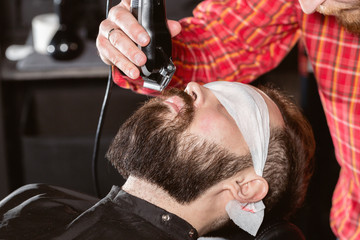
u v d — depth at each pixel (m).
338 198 1.51
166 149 1.06
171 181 1.07
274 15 1.36
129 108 2.60
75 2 2.42
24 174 2.36
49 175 2.36
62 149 2.32
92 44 2.42
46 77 2.26
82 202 1.20
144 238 1.04
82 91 2.58
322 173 2.52
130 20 1.07
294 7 1.34
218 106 1.12
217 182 1.09
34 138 2.31
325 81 1.36
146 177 1.08
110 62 1.15
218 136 1.08
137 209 1.08
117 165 1.12
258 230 1.13
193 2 2.64
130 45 1.06
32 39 2.57
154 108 1.10
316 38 1.33
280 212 1.21
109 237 1.04
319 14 1.30
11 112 2.48
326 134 2.54
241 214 1.13
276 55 1.44
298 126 1.22
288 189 1.20
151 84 1.11
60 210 1.14
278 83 2.82
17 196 1.19
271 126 1.17
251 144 1.11
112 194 1.11
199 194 1.09
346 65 1.31
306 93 2.53
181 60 1.33
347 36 1.28
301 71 2.53
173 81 1.36
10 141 2.46
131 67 1.08
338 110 1.37
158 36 1.06
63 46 2.24
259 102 1.16
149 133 1.07
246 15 1.37
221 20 1.38
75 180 2.37
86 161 2.34
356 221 1.45
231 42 1.38
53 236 1.05
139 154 1.07
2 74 2.25
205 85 1.20
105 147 2.32
